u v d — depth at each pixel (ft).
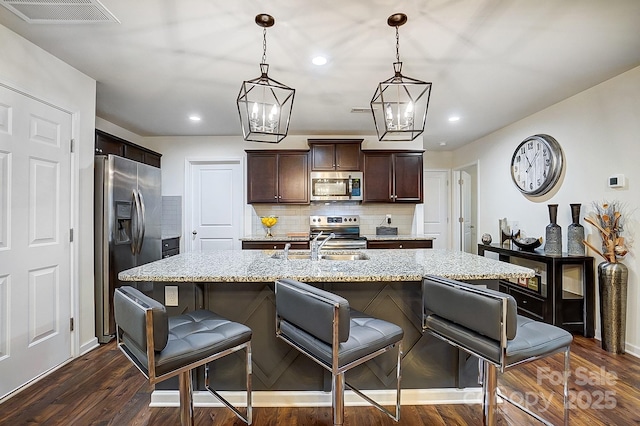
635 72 8.41
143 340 3.92
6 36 6.55
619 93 8.80
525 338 4.65
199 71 8.52
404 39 6.96
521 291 11.10
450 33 6.73
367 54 7.62
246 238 14.29
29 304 7.01
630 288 8.57
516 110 11.69
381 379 6.44
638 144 8.39
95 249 9.15
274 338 6.41
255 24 6.40
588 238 9.82
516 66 8.22
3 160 6.51
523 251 11.16
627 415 5.89
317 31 6.65
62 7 5.86
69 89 8.13
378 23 6.37
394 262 7.05
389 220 15.84
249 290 6.43
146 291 10.01
